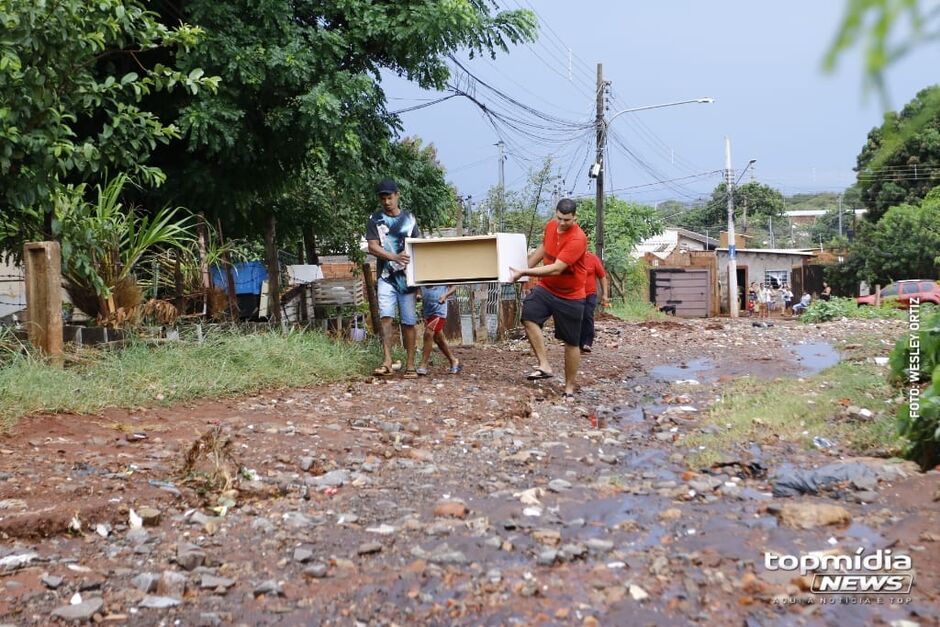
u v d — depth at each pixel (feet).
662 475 15.28
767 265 135.74
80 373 20.97
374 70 37.17
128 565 10.34
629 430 20.26
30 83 20.56
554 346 39.75
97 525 11.71
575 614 8.72
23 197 21.33
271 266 32.22
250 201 36.22
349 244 49.98
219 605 9.14
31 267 20.83
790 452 16.62
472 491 14.14
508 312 45.39
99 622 8.64
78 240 23.12
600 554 10.64
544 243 25.96
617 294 89.30
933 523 11.21
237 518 12.47
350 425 19.52
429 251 25.91
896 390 21.53
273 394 23.03
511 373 29.73
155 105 32.71
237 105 32.01
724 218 204.13
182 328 25.26
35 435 16.30
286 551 10.98
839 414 19.63
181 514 12.51
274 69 31.58
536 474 15.43
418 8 33.78
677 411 22.68
